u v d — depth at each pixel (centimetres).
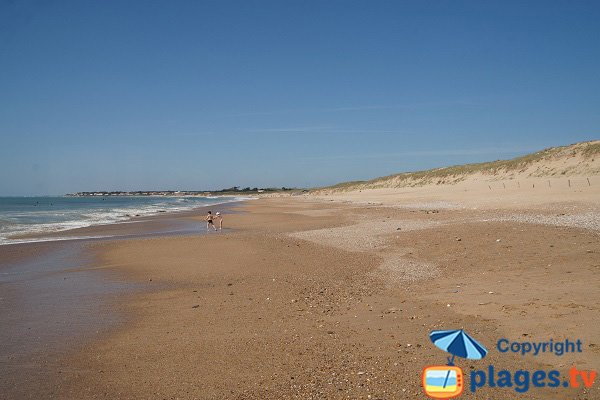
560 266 1211
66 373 687
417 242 1814
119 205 8769
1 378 673
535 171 5838
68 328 915
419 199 5216
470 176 7469
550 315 815
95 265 1692
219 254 1828
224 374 661
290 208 5928
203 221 3881
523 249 1461
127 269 1584
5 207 7838
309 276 1363
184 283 1333
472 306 934
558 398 546
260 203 8838
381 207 4675
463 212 2991
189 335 848
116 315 1008
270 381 630
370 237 2109
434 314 907
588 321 764
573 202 2805
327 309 998
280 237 2312
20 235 2817
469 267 1330
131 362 722
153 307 1070
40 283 1377
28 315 1016
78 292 1245
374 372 642
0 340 845
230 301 1101
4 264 1742
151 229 3164
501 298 965
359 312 962
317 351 735
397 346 739
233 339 813
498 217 2417
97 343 820
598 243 1435
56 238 2631
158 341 820
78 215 5047
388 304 1017
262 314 977
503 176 6400
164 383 639
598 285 982
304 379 630
